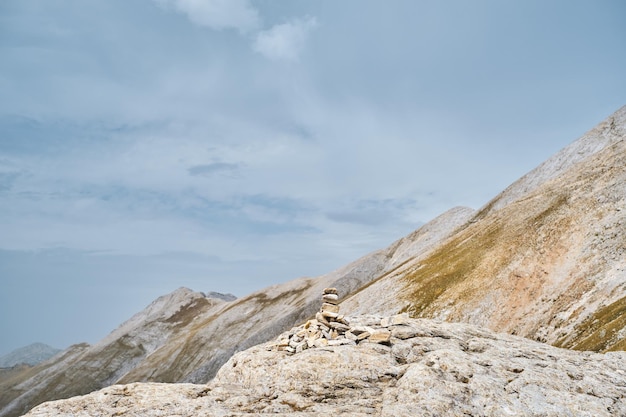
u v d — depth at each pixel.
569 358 26.70
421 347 24.86
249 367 23.89
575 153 178.00
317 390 20.72
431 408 17.91
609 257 84.00
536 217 118.75
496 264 111.25
